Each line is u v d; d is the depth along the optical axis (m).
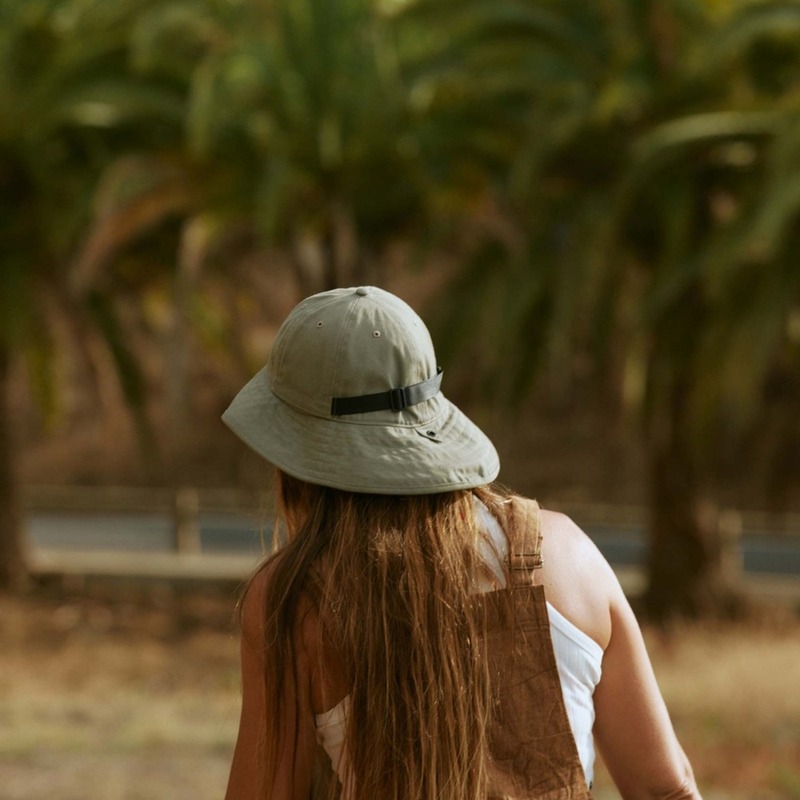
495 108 32.66
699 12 30.41
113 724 21.69
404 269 38.59
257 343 54.84
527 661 4.18
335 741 4.24
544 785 4.14
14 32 34.69
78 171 36.47
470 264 34.34
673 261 30.23
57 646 33.41
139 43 31.61
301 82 33.25
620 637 4.42
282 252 37.75
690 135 28.66
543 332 33.06
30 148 35.25
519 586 4.22
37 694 25.83
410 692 4.07
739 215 28.75
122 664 30.72
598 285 29.77
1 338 38.91
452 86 32.62
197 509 47.97
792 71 31.22
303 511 4.43
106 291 38.69
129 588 41.25
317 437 4.34
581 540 4.46
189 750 19.30
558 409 72.50
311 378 4.37
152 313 43.53
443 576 4.13
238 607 4.45
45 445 77.62
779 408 35.00
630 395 32.66
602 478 68.50
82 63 34.44
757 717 21.17
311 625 4.20
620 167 32.09
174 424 33.22
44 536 53.50
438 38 34.09
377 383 4.34
